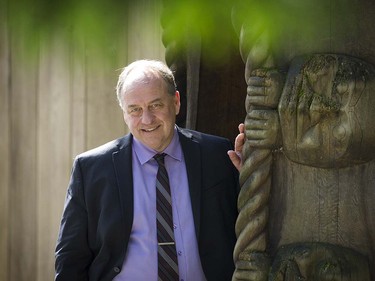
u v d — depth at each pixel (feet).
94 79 31.14
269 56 15.96
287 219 16.21
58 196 32.94
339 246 15.72
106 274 18.20
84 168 18.49
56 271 18.48
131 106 17.92
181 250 18.11
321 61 15.37
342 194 15.76
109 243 18.01
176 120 21.40
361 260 15.53
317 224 15.93
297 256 15.79
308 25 15.79
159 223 18.08
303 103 15.38
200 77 21.17
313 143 15.40
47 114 33.01
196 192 18.31
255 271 16.21
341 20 15.60
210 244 18.30
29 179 33.96
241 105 21.89
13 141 34.30
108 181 18.16
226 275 18.37
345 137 15.20
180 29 10.16
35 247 33.88
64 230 18.49
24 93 33.60
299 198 16.08
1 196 34.86
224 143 19.22
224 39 19.88
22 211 34.32
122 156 18.40
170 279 17.99
